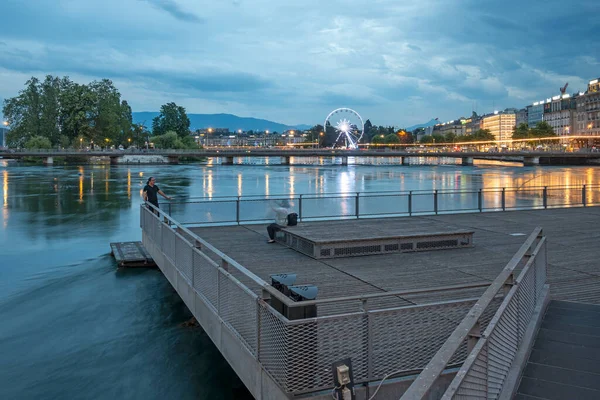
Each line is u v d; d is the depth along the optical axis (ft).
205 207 66.54
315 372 18.12
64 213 114.32
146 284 53.88
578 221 64.75
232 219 66.80
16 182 217.36
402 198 137.90
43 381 32.32
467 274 36.65
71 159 528.63
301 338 18.03
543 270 28.27
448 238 46.09
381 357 19.47
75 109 527.40
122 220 103.24
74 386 31.71
